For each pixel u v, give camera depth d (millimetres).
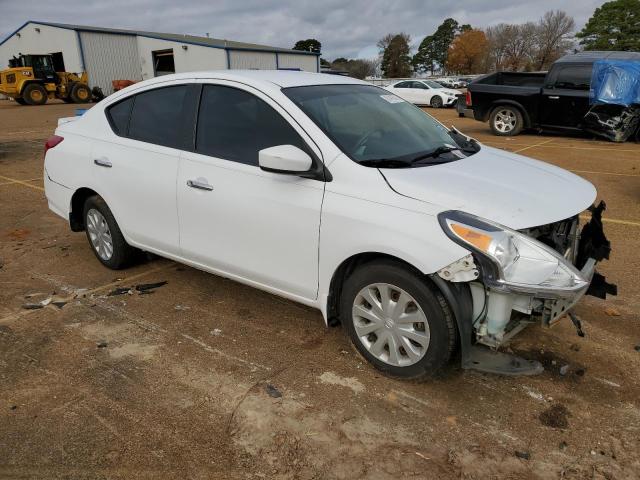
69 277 4758
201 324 3873
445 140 3889
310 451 2615
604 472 2469
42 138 14570
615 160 10156
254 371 3279
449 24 104438
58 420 2842
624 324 3801
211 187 3652
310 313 4027
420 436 2711
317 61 44719
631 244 5426
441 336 2854
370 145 3336
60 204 4957
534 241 2723
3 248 5562
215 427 2787
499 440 2680
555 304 2695
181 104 3959
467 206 2781
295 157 3031
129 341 3643
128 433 2742
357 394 3041
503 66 87750
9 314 4051
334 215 3061
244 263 3625
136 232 4352
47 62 29375
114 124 4457
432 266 2725
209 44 37781
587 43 77188
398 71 94188
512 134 13992
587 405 2934
